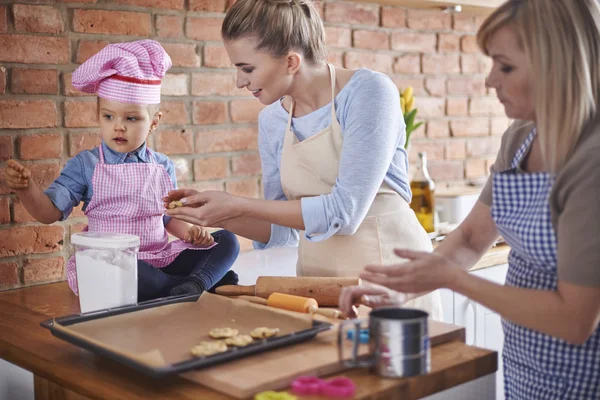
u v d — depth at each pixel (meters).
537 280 1.37
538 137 1.36
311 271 1.91
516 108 1.31
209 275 1.92
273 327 1.49
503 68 1.30
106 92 1.91
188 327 1.51
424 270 1.26
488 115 3.41
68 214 1.99
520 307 1.22
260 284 1.73
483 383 1.41
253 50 1.68
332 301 1.67
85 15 2.17
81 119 2.21
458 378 1.33
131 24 2.27
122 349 1.30
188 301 1.65
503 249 2.75
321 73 1.81
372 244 1.86
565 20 1.23
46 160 2.15
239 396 1.18
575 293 1.19
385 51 2.96
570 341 1.22
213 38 2.47
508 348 1.46
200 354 1.29
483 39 1.32
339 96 1.78
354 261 1.86
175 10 2.37
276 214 1.70
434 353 1.40
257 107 2.62
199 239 1.98
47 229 2.17
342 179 1.70
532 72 1.25
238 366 1.28
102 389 1.28
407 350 1.25
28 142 2.11
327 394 1.19
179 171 2.43
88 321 1.49
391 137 1.72
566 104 1.24
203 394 1.23
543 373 1.37
